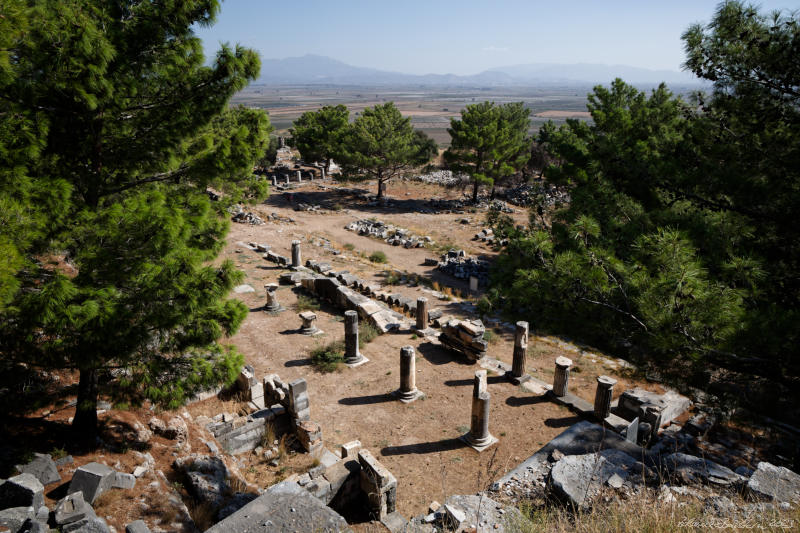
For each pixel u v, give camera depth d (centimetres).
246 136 1212
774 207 1067
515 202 5850
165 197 1095
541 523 666
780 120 1124
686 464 849
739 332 810
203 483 1110
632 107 3053
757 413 1007
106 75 988
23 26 807
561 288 1020
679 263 870
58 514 809
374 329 2277
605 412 1525
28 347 896
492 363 1981
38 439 1105
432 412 1655
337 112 6750
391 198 6175
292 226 4644
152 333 996
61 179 880
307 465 1348
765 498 702
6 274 736
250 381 1633
